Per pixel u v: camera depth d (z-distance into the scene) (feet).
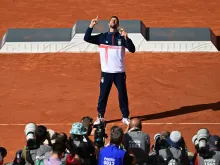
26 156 132.26
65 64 249.55
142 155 138.92
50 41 263.49
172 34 265.54
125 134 139.95
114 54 183.42
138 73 239.09
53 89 224.33
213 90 222.07
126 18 324.80
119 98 188.03
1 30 308.81
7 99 216.33
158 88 223.92
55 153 127.24
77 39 261.85
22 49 263.49
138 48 262.47
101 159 129.59
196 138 140.77
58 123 196.34
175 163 133.39
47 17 328.08
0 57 258.37
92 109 206.59
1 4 347.36
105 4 345.10
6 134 188.65
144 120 197.26
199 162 133.49
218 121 195.83
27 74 240.53
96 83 229.66
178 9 335.26
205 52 262.06
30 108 208.64
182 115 200.44
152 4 343.26
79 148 133.28
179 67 245.65
